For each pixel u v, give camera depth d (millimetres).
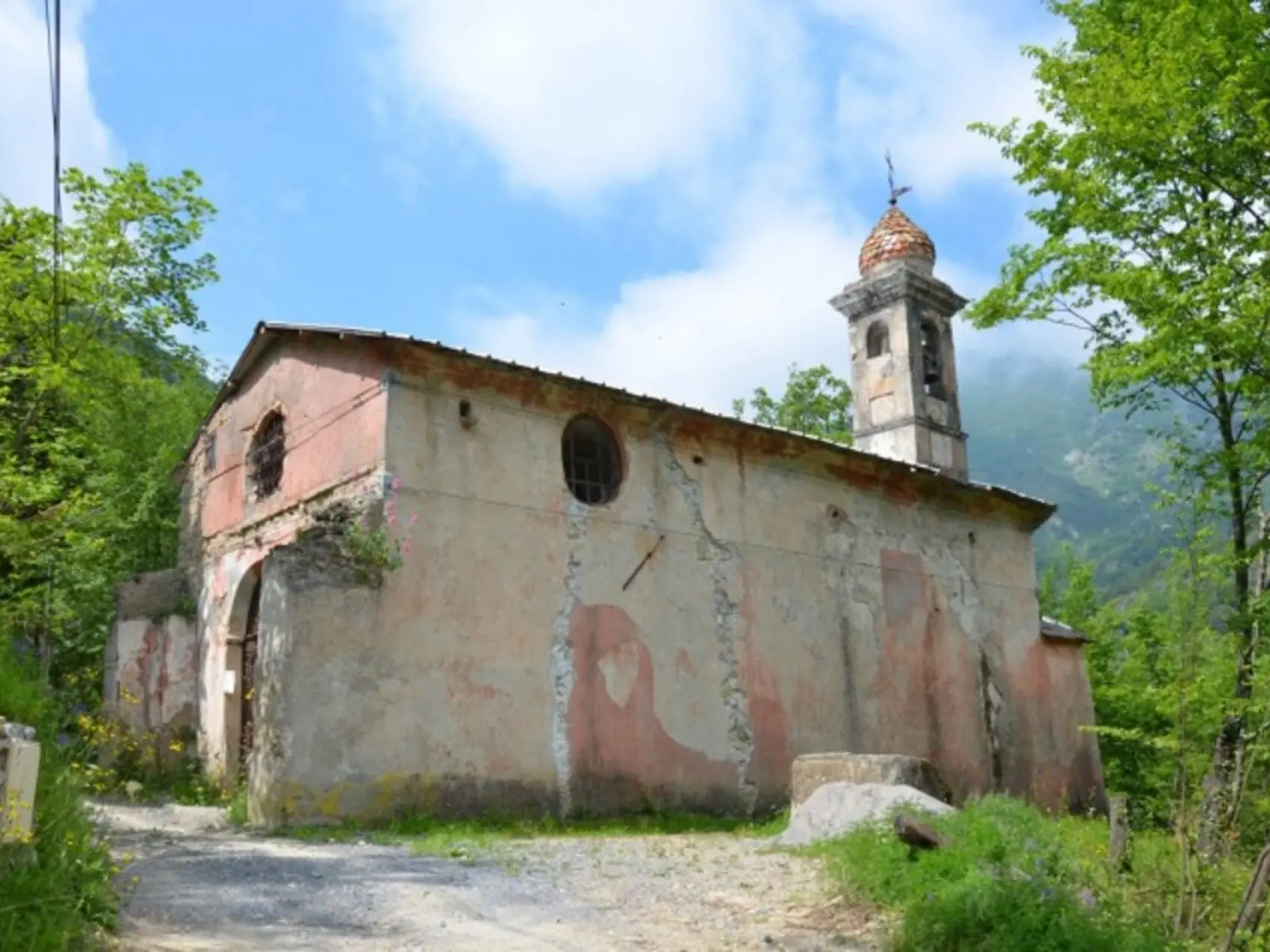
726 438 16234
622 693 14133
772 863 9383
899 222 23391
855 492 18109
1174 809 7852
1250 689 9938
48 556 13484
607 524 14547
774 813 15250
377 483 12750
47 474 12969
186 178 13766
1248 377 11148
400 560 12523
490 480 13531
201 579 17281
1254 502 12031
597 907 7508
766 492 16672
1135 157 11219
